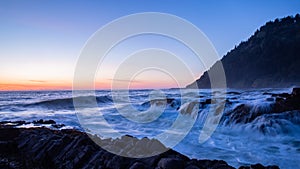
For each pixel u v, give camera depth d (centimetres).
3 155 664
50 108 2308
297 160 696
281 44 10150
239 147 845
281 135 1013
